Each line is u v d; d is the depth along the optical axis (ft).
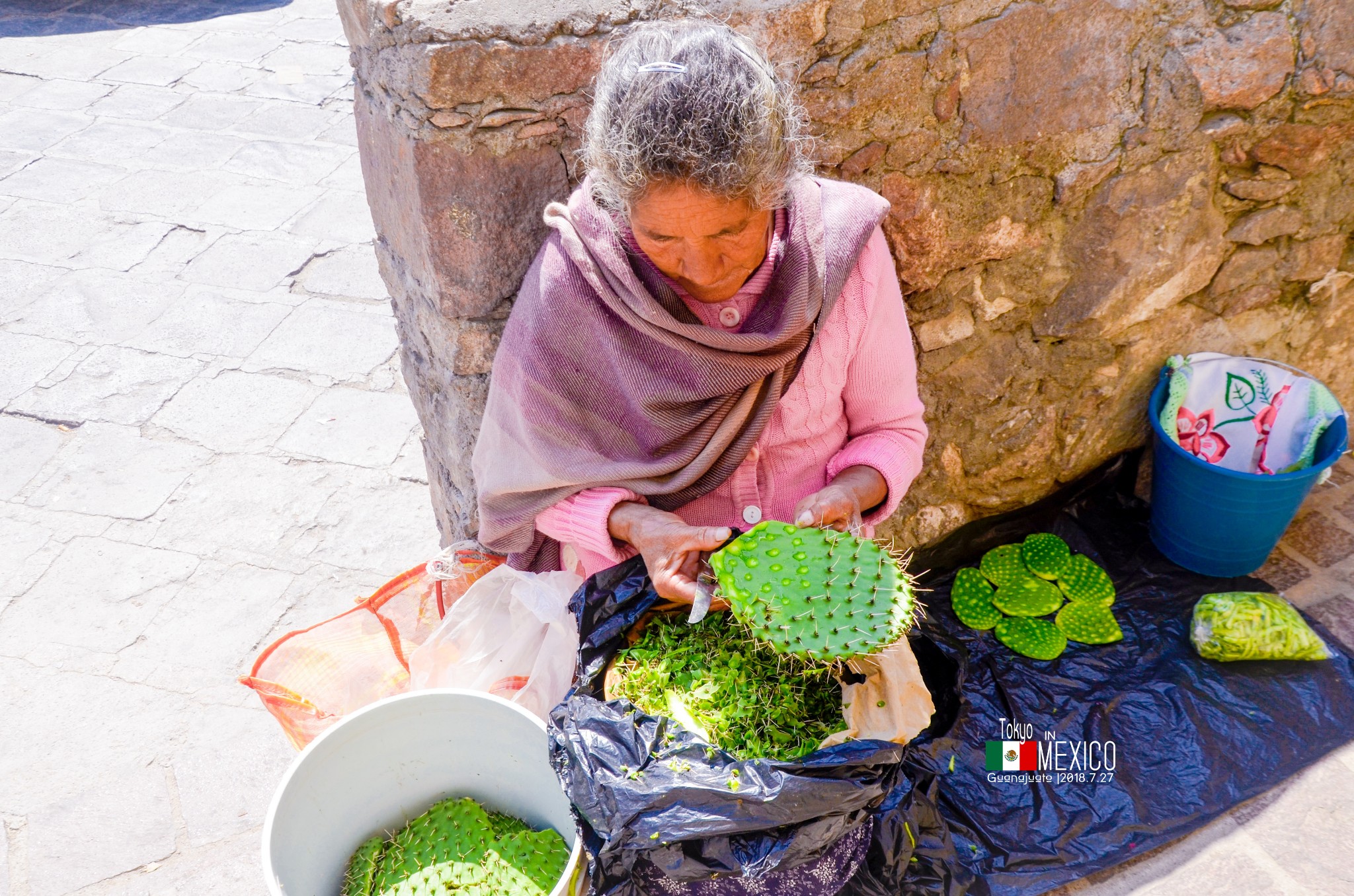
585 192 4.76
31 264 12.86
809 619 4.21
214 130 15.93
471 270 5.67
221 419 10.48
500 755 5.24
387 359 11.30
